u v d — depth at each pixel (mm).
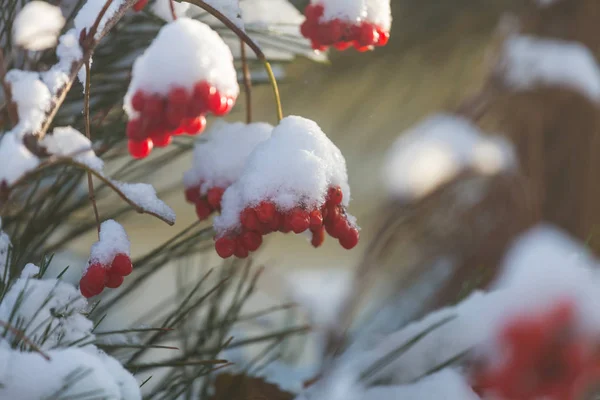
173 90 1101
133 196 1110
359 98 2057
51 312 1107
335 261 3318
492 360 1170
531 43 1965
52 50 1193
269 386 1278
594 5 1950
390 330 1367
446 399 1175
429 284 1966
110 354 1184
